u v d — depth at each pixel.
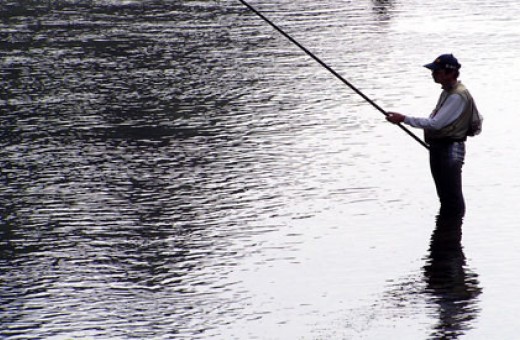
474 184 27.36
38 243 23.23
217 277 21.09
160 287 20.58
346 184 27.47
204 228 24.16
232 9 61.09
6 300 19.94
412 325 18.44
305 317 18.97
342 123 34.16
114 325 18.67
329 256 22.22
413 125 24.83
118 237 23.61
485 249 22.45
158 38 50.78
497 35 50.59
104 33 52.41
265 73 42.34
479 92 38.22
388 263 21.73
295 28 53.59
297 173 28.55
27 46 48.84
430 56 45.22
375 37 50.47
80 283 20.83
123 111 36.12
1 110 36.34
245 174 28.53
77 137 32.72
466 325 18.39
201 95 38.50
